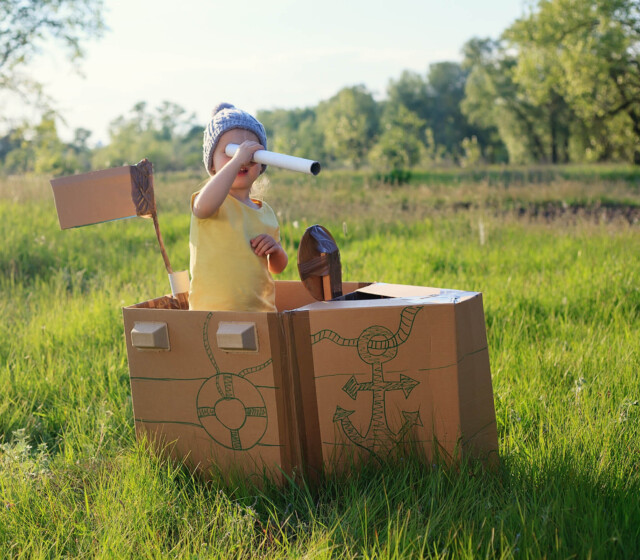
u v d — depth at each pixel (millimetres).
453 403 2137
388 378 2180
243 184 2439
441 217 9602
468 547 1764
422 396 2166
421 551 1751
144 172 2549
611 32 30359
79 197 2459
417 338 2141
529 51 32812
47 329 4246
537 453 2332
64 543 1983
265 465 2270
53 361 3738
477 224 8484
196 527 2037
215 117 2498
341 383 2211
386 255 6836
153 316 2352
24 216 8523
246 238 2387
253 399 2252
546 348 3645
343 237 8227
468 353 2166
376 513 2049
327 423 2240
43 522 2127
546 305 4562
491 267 6047
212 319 2262
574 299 4625
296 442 2260
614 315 4234
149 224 8906
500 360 3387
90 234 7961
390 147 35406
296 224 6422
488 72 66188
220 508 2141
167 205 11219
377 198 12602
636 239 7297
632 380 3033
